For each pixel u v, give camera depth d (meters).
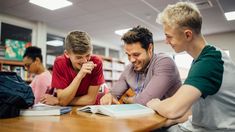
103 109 1.09
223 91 1.01
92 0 4.36
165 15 1.13
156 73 1.51
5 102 1.01
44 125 0.83
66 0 4.34
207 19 5.62
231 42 6.95
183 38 1.10
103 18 5.52
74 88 1.63
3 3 4.45
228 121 1.04
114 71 7.82
